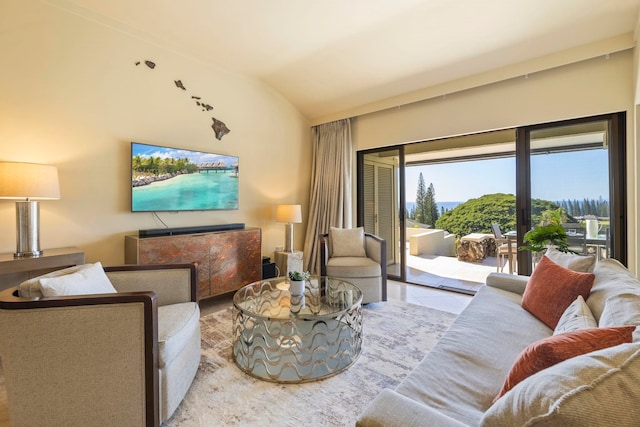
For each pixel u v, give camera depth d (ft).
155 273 6.63
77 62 8.61
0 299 4.21
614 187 8.98
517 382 2.83
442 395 3.45
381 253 10.52
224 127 12.22
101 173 9.07
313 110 15.35
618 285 4.72
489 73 10.55
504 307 6.13
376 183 14.94
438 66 10.88
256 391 5.68
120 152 9.45
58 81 8.29
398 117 13.37
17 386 4.16
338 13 8.92
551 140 10.07
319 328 7.99
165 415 4.74
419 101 12.66
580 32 8.58
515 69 10.02
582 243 9.61
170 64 10.60
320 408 5.22
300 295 7.80
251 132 13.29
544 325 5.34
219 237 10.64
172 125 10.67
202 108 11.51
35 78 7.93
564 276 5.55
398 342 7.58
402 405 2.65
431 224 21.99
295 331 7.57
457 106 11.66
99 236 9.05
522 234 10.55
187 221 11.17
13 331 4.10
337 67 11.82
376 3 8.48
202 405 5.30
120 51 9.42
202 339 7.87
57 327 4.19
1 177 6.81
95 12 8.84
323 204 15.43
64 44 8.38
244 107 12.99
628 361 2.03
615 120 8.96
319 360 6.59
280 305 7.59
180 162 10.71
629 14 7.79
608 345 2.63
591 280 5.17
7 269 6.56
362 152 15.20
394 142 13.52
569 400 1.86
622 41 8.34
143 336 4.46
